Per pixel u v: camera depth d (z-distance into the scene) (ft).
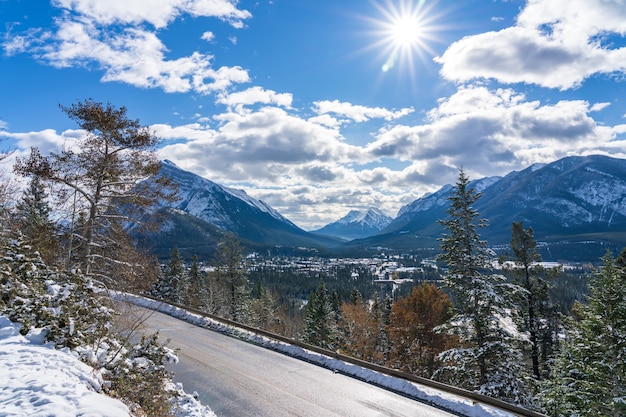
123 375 29.48
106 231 64.80
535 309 85.56
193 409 35.83
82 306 33.32
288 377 49.44
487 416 38.47
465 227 71.61
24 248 35.96
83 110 60.49
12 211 55.31
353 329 132.36
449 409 40.55
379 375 49.37
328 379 49.26
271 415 37.50
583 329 63.98
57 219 58.80
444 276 72.33
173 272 183.62
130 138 64.90
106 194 64.49
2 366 22.81
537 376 84.99
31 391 20.03
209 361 55.42
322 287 171.12
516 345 68.33
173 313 92.27
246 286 155.53
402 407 40.65
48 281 34.17
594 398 56.80
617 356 57.67
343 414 38.29
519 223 86.94
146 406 29.17
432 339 101.24
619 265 84.58
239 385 45.70
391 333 109.70
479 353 64.13
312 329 159.12
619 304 58.90
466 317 67.87
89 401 20.08
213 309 143.74
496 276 69.21
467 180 73.10
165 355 36.58
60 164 59.26
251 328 75.20
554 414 64.18
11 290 30.99
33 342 27.71
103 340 33.76
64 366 24.66
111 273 66.13
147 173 67.67
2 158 52.29
